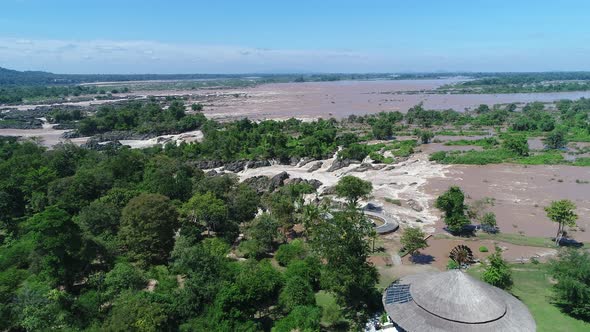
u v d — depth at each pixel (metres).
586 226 100.38
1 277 61.78
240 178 146.88
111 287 61.31
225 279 62.38
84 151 153.38
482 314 47.41
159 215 77.31
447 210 96.12
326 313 58.78
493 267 70.06
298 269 69.62
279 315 61.00
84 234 70.81
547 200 120.12
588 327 57.34
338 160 166.12
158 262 77.19
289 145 190.75
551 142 186.88
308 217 88.00
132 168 126.38
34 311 51.66
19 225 90.12
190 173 130.38
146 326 49.84
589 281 59.22
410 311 50.66
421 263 81.62
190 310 57.28
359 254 61.88
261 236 82.94
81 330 52.69
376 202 119.25
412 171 155.50
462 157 168.62
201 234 88.44
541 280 72.44
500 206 115.62
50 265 63.44
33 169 117.50
